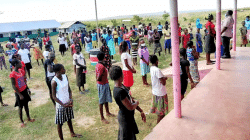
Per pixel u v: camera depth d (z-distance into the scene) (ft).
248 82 15.79
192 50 19.62
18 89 16.33
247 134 9.39
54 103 20.67
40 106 21.17
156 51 41.06
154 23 122.01
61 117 13.35
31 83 29.94
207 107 12.40
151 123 15.92
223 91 14.52
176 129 10.40
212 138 9.34
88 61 41.50
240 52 26.53
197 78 20.13
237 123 10.38
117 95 8.95
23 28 135.13
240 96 13.46
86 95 23.36
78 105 20.62
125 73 19.56
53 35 150.71
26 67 31.45
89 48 44.60
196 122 10.86
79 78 23.59
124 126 9.40
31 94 25.18
